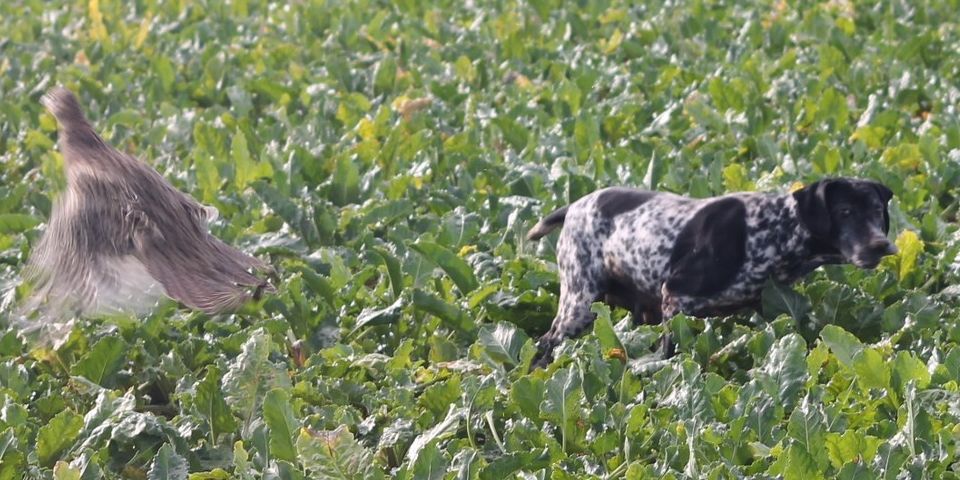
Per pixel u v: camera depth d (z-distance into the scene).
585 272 11.87
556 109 18.64
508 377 11.20
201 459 10.20
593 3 24.33
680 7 23.89
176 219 7.76
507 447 9.94
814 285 11.89
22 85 21.94
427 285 13.02
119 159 7.88
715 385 10.27
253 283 7.57
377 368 11.62
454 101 19.53
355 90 20.91
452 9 25.83
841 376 10.59
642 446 9.76
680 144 17.11
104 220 7.59
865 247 10.63
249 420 10.45
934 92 18.19
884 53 20.23
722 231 11.20
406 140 16.98
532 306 12.49
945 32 21.62
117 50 24.50
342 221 14.73
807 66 19.86
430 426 10.48
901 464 8.94
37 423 11.02
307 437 9.34
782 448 9.23
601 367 10.72
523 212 14.35
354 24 23.42
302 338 12.33
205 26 24.69
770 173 15.55
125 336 12.10
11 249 14.59
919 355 11.02
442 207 15.33
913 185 14.93
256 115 20.31
